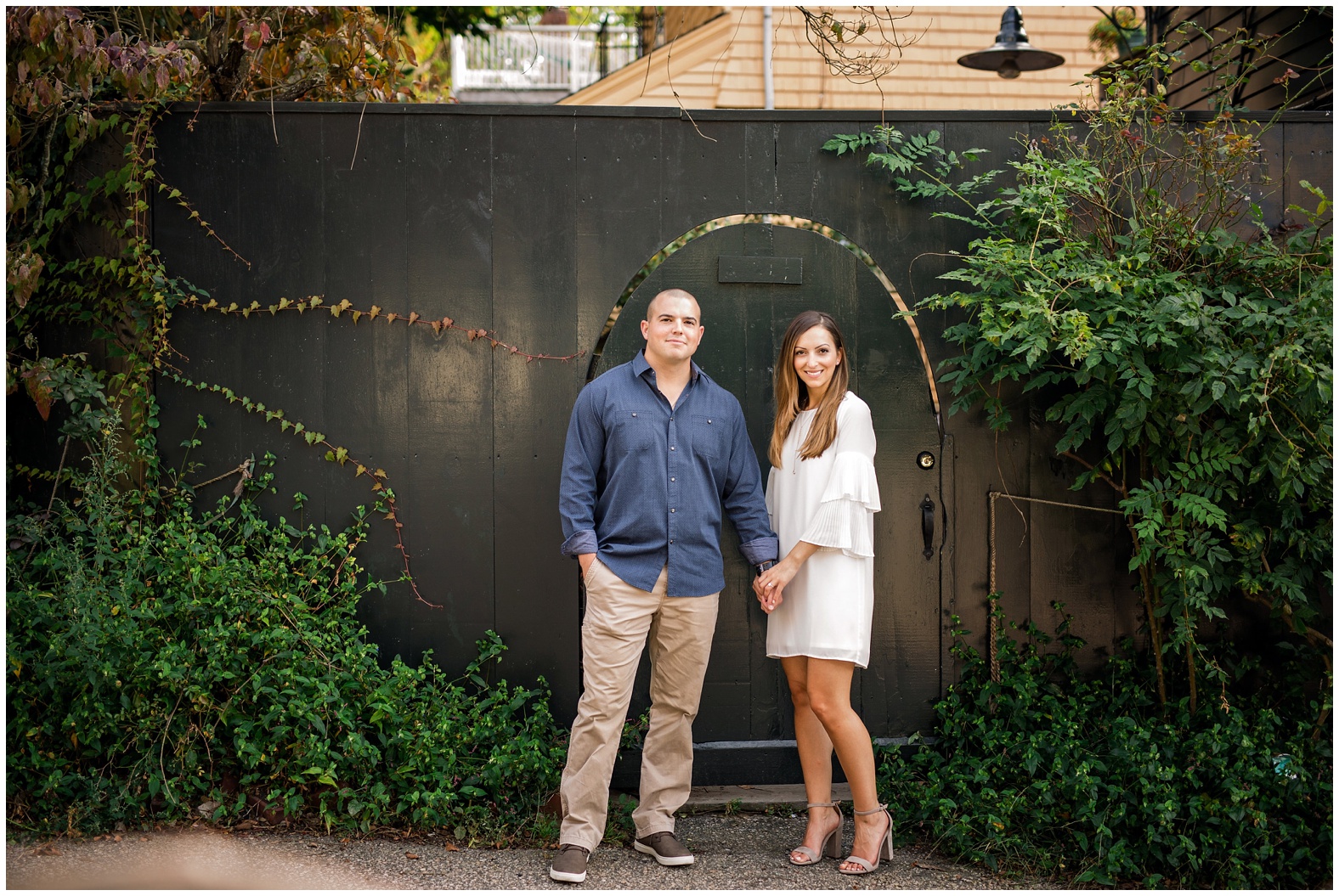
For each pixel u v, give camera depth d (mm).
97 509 3033
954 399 3414
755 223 3393
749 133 3389
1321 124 3410
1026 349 2967
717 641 3387
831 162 3406
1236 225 3393
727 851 2885
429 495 3340
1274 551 3262
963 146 3420
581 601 3393
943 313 3416
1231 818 2605
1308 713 3184
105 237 3297
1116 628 3438
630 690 2744
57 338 3289
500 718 3113
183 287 3285
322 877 2541
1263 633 3412
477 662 3279
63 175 3252
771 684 3391
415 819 2783
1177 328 2867
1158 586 3102
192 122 3268
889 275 3420
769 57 7090
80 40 3021
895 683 3408
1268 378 2738
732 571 3393
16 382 3146
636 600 2719
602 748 2695
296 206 3303
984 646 3420
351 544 3314
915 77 7262
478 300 3340
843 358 2812
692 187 3383
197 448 3307
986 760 2951
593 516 2816
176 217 3285
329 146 3305
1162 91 3248
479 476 3346
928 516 3395
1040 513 3430
